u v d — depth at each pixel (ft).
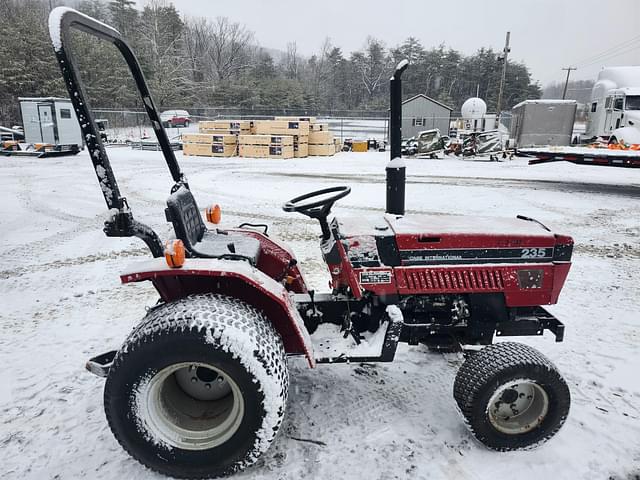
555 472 7.39
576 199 30.86
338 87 214.90
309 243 20.45
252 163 56.24
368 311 9.00
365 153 73.36
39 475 7.28
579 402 9.28
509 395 7.78
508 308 8.85
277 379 6.79
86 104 7.09
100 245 20.36
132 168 48.80
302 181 39.99
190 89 145.38
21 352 11.14
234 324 6.73
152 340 6.57
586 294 14.75
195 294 7.84
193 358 6.57
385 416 8.70
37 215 26.14
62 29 6.64
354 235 8.54
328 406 8.99
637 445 8.04
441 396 9.37
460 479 7.22
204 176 43.06
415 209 27.43
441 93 193.77
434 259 8.51
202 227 10.00
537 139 66.13
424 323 8.95
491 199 30.71
